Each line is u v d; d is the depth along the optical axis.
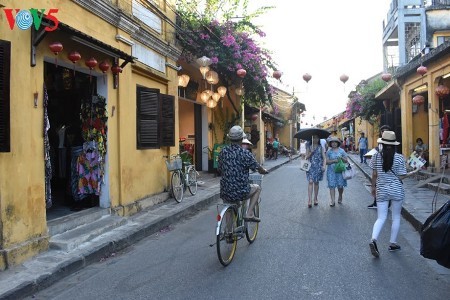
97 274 5.77
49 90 8.55
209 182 15.47
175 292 4.97
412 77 16.77
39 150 6.28
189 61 14.12
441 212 4.61
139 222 8.41
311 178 10.68
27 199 5.99
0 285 4.94
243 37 15.50
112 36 8.69
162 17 11.29
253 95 19.09
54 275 5.43
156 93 10.49
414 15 22.38
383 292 4.85
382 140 6.44
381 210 6.36
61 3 6.90
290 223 8.70
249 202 6.68
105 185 8.45
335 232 7.86
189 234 8.08
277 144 34.75
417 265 5.86
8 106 5.47
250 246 6.91
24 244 5.83
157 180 10.92
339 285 5.07
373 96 25.02
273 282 5.21
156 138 10.53
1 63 5.41
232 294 4.84
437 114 14.45
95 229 7.29
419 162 6.77
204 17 14.07
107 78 8.42
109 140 8.48
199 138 18.19
